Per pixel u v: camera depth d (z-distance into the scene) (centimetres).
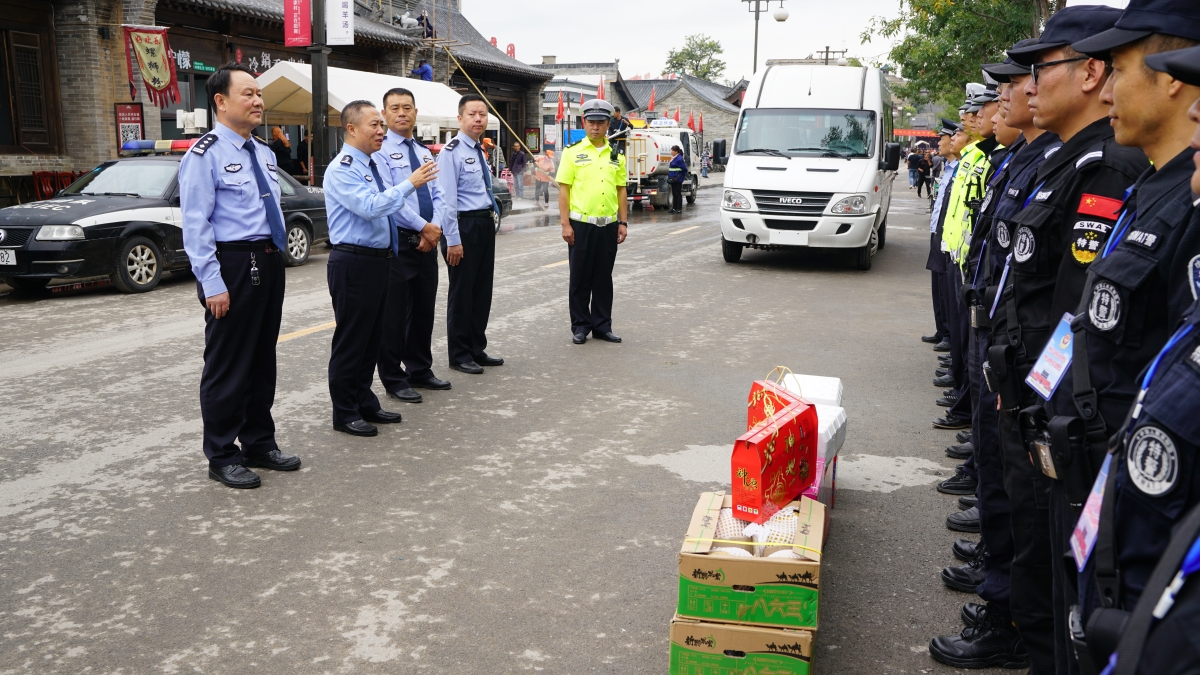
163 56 1572
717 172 5116
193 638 311
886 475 479
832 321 888
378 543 389
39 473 466
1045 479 242
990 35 1759
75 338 775
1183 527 116
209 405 452
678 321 883
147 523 407
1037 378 215
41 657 298
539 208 2341
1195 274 152
